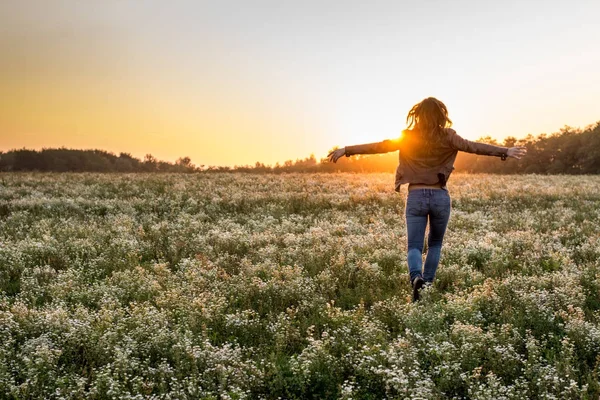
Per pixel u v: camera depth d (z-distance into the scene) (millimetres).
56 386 4254
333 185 24766
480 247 9195
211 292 6641
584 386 3945
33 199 17141
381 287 7074
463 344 4727
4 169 49312
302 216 14406
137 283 7043
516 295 6320
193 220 13062
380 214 14180
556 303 6039
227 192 20828
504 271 7867
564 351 4672
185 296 6297
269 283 6855
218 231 11047
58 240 10414
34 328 5359
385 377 4230
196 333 5363
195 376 4309
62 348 4848
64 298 6605
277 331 5387
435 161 6109
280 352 4961
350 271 7742
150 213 14891
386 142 6234
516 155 5781
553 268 8109
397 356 4582
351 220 13156
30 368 4277
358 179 29516
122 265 8289
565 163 102188
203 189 22172
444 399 4074
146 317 5453
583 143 98812
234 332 5512
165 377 4410
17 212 14312
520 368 4551
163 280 7297
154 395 4004
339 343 5012
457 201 17125
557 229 11664
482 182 27422
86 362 4742
